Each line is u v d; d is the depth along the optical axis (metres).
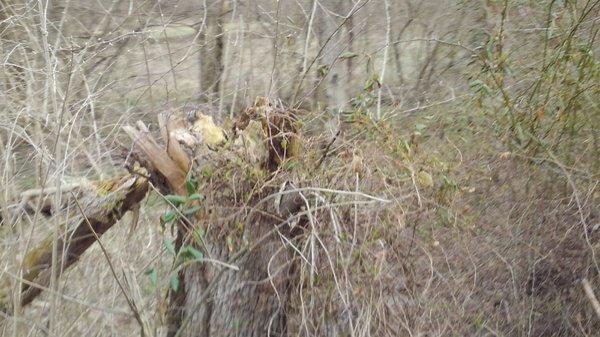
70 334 2.14
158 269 2.16
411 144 2.08
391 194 1.86
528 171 2.57
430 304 2.09
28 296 2.07
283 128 1.93
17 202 2.20
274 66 2.99
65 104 2.17
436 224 2.09
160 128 1.97
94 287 2.27
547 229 2.53
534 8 2.97
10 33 3.12
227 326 1.90
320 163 1.92
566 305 2.48
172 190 1.95
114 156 2.59
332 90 3.34
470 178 2.48
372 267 1.82
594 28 2.77
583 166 2.62
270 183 1.87
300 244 1.89
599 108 2.64
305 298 1.88
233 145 1.90
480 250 2.39
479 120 2.66
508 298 2.40
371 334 1.85
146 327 1.94
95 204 1.99
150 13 3.59
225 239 1.87
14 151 2.48
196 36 3.50
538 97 2.69
